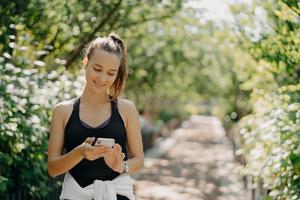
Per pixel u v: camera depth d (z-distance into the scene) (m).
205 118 50.31
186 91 27.91
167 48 16.50
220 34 6.54
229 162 14.86
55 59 7.00
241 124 6.12
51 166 2.91
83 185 2.92
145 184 11.12
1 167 4.96
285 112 5.09
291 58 5.10
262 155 5.17
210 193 10.07
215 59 21.41
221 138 24.20
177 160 15.60
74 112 2.96
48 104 5.14
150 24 9.83
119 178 2.97
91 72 2.87
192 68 23.53
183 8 8.73
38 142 5.17
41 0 6.61
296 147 4.65
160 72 19.08
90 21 7.62
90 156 2.73
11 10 6.47
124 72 3.02
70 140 2.94
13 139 4.73
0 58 5.03
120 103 3.03
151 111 30.83
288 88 5.19
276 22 5.65
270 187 5.02
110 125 2.95
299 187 4.53
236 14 6.09
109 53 2.86
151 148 18.61
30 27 6.67
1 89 4.60
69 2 6.93
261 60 5.76
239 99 19.77
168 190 10.43
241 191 10.02
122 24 8.27
